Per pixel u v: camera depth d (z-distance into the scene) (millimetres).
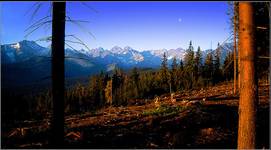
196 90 52125
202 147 11516
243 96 7668
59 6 7043
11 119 19750
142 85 73125
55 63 7125
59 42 7094
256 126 7617
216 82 64688
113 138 13016
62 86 7219
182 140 12305
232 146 11750
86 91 77250
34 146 10523
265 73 20625
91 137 13117
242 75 7672
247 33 7359
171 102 30109
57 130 7266
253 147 7590
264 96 25672
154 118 18703
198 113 18406
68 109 45062
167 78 71625
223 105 22281
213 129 14070
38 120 23359
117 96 70125
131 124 17219
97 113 28609
